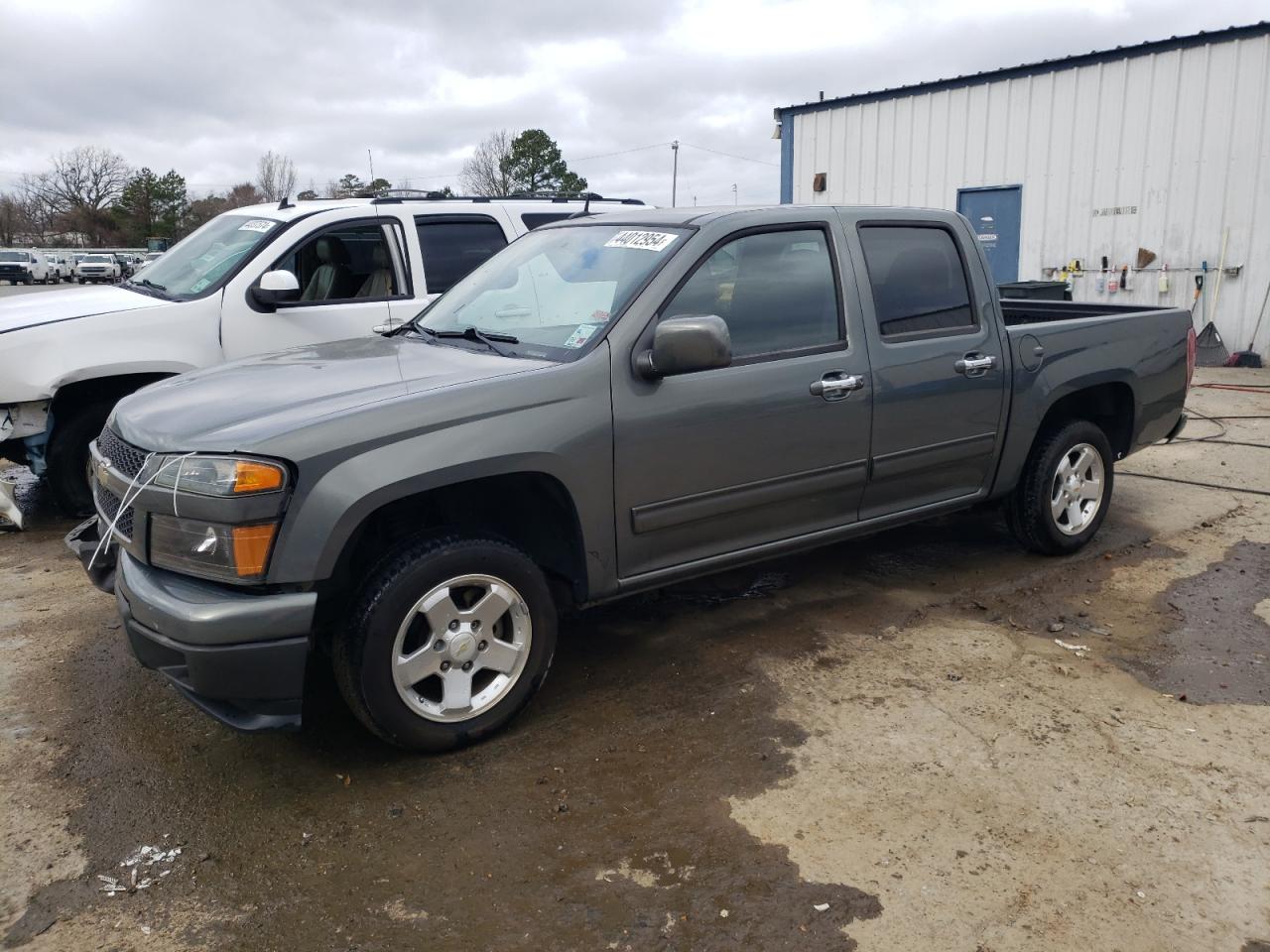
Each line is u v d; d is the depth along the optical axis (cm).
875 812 302
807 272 407
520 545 370
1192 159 1223
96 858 286
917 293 442
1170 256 1259
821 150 1574
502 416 327
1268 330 1208
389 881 275
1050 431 507
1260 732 349
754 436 383
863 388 412
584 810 305
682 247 376
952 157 1427
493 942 251
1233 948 246
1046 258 1362
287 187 7269
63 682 396
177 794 318
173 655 298
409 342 414
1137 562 522
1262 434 836
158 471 304
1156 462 742
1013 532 520
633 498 358
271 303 604
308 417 305
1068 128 1315
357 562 341
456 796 314
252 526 291
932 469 448
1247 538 560
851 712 363
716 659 409
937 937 250
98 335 565
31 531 597
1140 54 1240
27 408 559
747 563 407
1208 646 421
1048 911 259
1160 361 540
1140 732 349
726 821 298
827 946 247
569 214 733
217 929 257
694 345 338
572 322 371
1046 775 321
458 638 327
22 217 8219
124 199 7225
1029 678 390
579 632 439
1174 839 288
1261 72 1158
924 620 449
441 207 678
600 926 256
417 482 309
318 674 402
